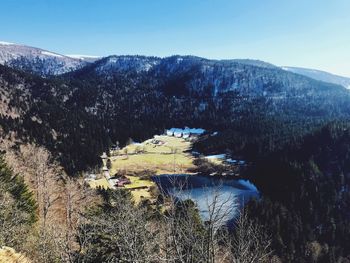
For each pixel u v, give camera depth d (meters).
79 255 23.50
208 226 13.72
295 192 101.31
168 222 15.21
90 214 26.89
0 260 16.23
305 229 83.69
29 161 59.94
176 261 14.30
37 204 40.44
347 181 106.75
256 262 14.54
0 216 27.00
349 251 83.19
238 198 101.38
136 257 17.16
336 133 124.75
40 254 24.08
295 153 129.00
